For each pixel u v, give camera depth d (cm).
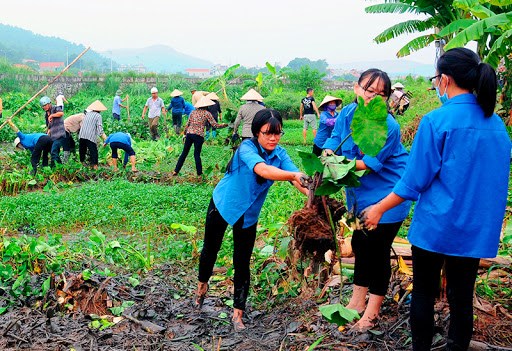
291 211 802
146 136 2033
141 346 420
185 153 1202
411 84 3072
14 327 439
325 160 355
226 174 448
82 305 495
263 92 3206
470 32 1002
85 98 3384
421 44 1523
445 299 418
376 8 1535
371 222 335
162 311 492
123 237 788
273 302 495
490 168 309
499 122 317
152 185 1091
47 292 500
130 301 502
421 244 317
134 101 2884
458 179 305
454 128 305
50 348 411
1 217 851
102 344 423
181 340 432
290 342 405
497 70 1366
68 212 873
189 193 1008
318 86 3578
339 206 392
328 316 320
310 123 1816
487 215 308
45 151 1246
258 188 430
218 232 461
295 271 502
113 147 1256
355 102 410
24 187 1136
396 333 393
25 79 3691
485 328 392
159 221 820
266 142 419
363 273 411
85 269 553
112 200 940
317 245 374
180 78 3931
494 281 471
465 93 315
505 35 960
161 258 661
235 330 444
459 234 308
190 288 559
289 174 390
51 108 1245
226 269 616
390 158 398
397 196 319
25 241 615
